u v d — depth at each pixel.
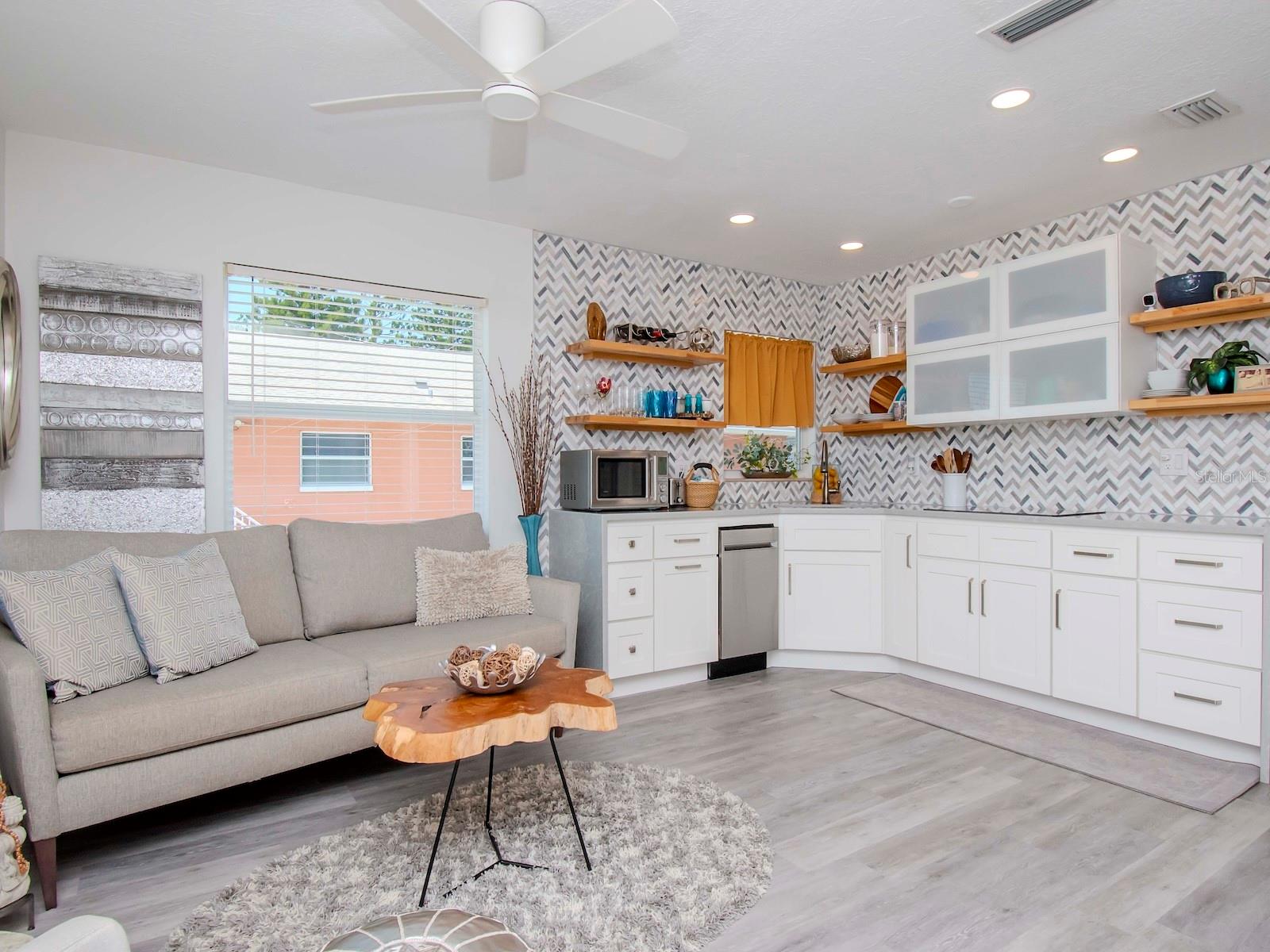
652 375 4.56
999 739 3.08
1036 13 2.11
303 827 2.35
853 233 4.13
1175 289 3.20
